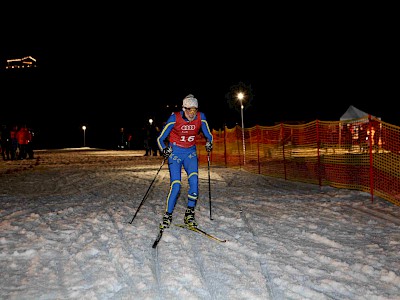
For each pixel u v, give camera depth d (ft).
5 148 66.59
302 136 53.93
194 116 16.22
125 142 128.98
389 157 28.89
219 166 47.98
